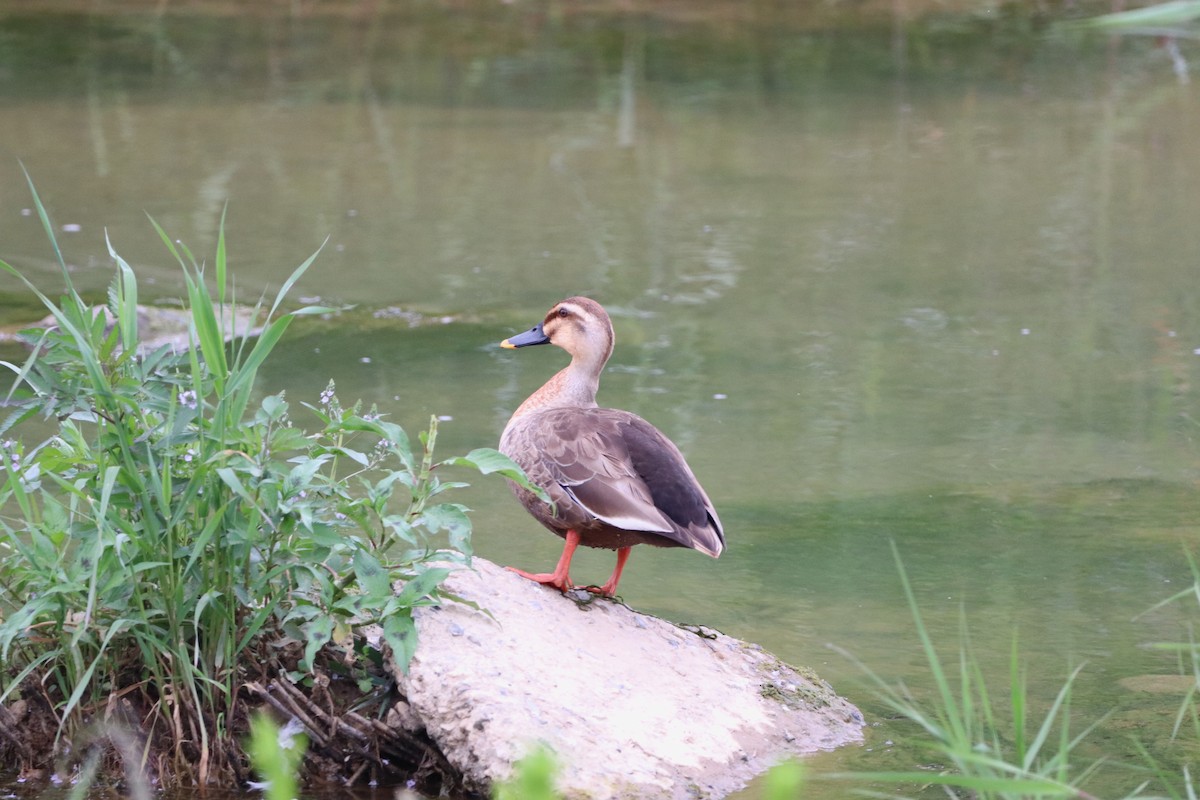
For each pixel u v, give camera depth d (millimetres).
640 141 26688
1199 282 18922
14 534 7496
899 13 39094
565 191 23328
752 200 22969
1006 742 7711
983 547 10914
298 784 7152
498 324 16969
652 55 34438
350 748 7281
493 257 19750
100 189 22766
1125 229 21484
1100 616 9570
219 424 7020
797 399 14609
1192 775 7254
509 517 11188
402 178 23938
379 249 20031
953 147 26484
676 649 8273
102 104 28812
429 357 15617
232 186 23203
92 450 7277
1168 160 25594
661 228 21328
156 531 6969
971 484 12352
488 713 7004
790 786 3439
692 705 7715
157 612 7008
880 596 9898
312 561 7324
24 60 32625
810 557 10664
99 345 7129
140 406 7090
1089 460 12938
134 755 7109
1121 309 17812
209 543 7121
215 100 29453
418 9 39469
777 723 7793
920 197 23219
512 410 13789
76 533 7031
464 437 12914
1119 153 26109
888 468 12695
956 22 38125
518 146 26234
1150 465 12828
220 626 7191
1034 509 11727
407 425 13266
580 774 6812
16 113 27797
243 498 7066
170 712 7168
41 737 7238
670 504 8109
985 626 9398
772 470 12578
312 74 32094
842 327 17078
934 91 31047
